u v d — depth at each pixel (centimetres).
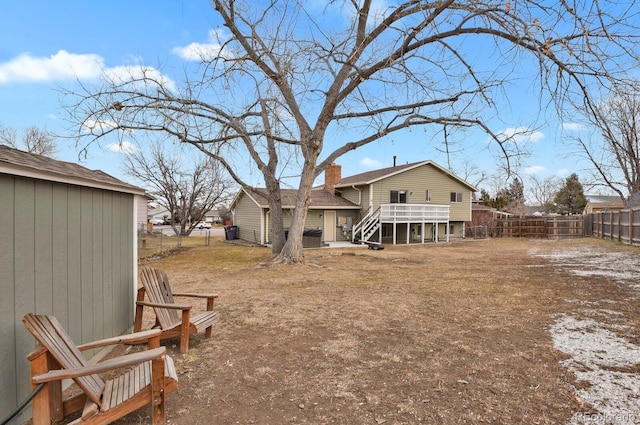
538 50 581
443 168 2366
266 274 1007
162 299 455
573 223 2448
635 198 2005
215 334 474
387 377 342
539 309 586
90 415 234
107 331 420
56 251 315
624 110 1673
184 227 2889
